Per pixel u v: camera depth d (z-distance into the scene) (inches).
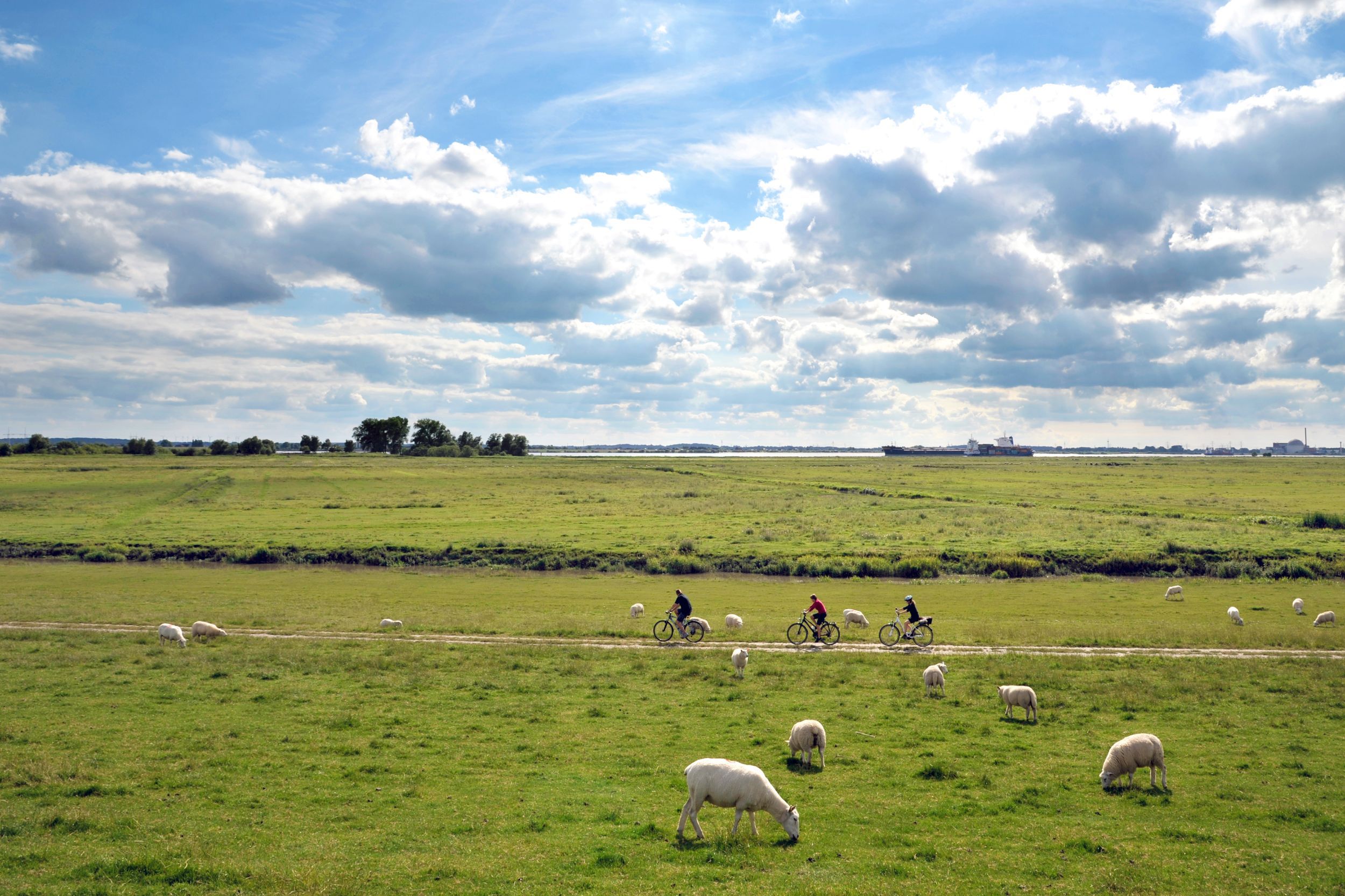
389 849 571.2
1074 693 1077.8
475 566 2691.9
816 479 6555.1
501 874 524.4
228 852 557.9
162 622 1628.9
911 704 1026.1
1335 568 2404.0
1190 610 1866.4
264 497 4731.8
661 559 2659.9
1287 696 1057.5
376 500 4559.5
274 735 871.1
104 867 522.6
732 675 1195.9
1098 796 691.4
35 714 943.7
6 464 6835.6
